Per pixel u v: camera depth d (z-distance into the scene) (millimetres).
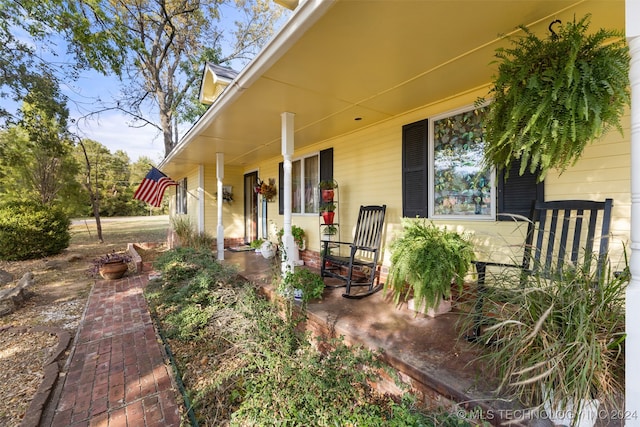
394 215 3896
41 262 7301
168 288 4188
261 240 6977
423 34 1951
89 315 3816
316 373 1912
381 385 2111
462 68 2453
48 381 2365
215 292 3445
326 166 5086
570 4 1657
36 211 7992
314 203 5555
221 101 3260
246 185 8320
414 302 2719
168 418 1982
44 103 8086
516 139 1709
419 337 2334
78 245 10250
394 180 3887
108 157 25797
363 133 4320
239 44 12500
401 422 1430
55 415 2008
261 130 4289
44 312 4023
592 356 1205
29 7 6566
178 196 10703
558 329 1371
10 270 6484
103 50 7863
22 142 10094
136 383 2367
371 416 1576
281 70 2438
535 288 1434
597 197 2295
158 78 10969
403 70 2479
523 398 1482
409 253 2672
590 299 1363
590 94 1433
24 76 7516
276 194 6750
